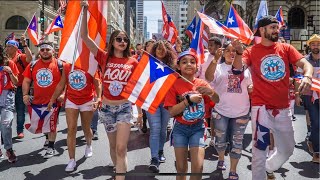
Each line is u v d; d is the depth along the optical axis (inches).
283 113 171.8
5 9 1470.2
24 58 307.4
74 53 172.4
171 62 222.5
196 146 156.3
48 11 1595.7
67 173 220.7
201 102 160.1
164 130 240.5
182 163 161.2
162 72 159.6
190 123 159.3
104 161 245.6
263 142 169.6
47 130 249.8
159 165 239.8
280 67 168.9
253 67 175.0
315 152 244.8
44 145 276.5
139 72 160.7
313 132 242.5
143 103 159.3
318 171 227.3
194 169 154.5
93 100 237.6
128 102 185.0
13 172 222.5
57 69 245.9
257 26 175.5
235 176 201.5
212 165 240.4
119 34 182.2
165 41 224.8
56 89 234.8
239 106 201.6
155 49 223.1
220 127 207.0
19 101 310.5
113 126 186.2
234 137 202.7
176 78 158.4
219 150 219.0
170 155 265.3
